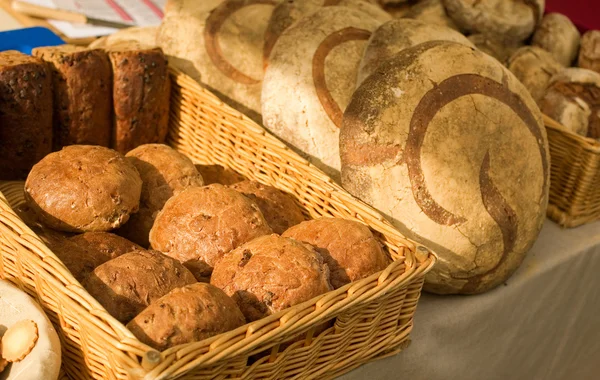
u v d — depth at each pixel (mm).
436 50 1281
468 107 1261
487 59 1312
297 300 1060
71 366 1070
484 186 1246
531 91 1548
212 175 1390
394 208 1229
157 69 1378
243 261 1089
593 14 1963
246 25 1466
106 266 1075
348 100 1327
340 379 1141
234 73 1453
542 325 1385
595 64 1649
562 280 1374
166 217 1165
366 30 1393
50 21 1766
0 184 1321
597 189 1407
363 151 1233
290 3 1475
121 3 1954
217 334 1018
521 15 1596
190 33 1459
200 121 1407
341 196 1228
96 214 1173
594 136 1498
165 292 1073
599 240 1403
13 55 1308
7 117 1279
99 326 1000
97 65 1335
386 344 1154
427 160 1224
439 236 1226
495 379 1358
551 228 1420
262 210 1240
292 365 1075
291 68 1334
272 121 1347
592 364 1521
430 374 1248
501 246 1260
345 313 1077
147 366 960
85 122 1345
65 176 1176
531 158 1300
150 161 1268
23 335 1037
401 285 1101
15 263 1111
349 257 1124
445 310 1258
